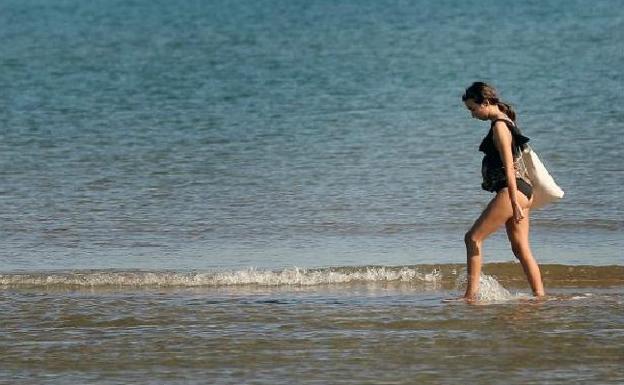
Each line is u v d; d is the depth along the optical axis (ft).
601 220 168.45
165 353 101.40
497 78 361.51
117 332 109.50
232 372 95.14
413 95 326.65
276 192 196.13
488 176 120.16
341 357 99.14
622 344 102.32
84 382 92.94
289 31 588.50
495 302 120.37
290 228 168.45
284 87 359.87
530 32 522.47
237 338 106.22
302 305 120.37
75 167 224.12
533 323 110.52
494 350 100.83
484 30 543.39
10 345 105.09
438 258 146.72
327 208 182.09
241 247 155.84
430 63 413.59
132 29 634.84
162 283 133.69
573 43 464.65
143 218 177.17
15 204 188.75
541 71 376.27
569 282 131.85
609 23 551.18
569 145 236.02
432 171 211.82
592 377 92.27
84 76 404.98
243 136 262.47
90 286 132.46
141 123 288.10
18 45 542.57
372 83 362.12
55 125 285.64
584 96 312.71
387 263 143.95
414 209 180.24
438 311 116.37
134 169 221.25
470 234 121.80
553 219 169.37
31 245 159.12
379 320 112.78
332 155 232.32
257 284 132.98
